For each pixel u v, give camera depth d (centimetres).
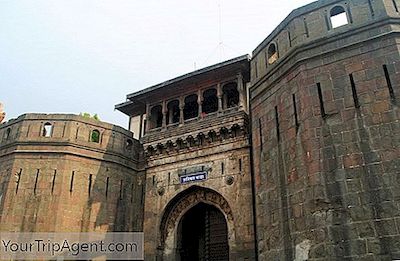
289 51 1522
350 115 1282
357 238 1130
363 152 1214
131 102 2422
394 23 1338
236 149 1919
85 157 2038
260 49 1775
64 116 2083
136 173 2241
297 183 1335
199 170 1991
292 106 1453
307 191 1278
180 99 2219
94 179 2027
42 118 2072
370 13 1395
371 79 1291
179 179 2042
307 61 1440
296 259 1254
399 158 1150
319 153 1287
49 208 1855
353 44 1370
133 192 2177
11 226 1808
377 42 1331
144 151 2216
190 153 2067
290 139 1423
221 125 1967
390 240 1080
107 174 2083
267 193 1495
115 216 2031
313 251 1198
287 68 1516
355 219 1152
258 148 1633
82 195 1955
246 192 1802
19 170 1939
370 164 1188
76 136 2055
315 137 1315
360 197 1168
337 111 1309
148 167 2194
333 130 1291
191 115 2306
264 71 1700
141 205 2142
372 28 1359
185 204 2038
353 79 1325
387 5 1379
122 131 2247
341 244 1148
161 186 2091
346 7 1457
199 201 1988
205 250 2034
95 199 1991
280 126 1501
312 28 1496
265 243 1441
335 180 1226
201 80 2144
